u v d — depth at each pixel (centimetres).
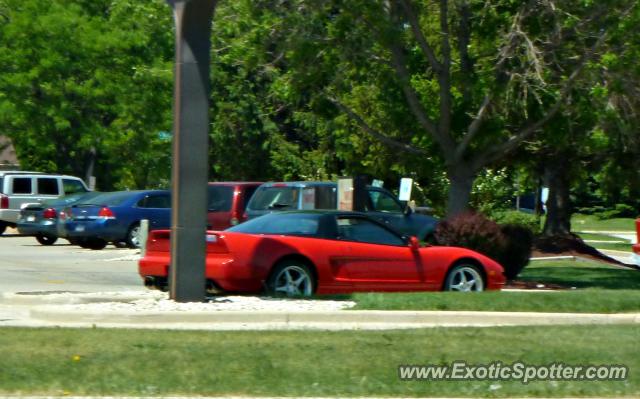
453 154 5434
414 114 5538
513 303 3691
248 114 12000
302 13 5059
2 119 10350
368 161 8775
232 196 6912
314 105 5597
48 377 2344
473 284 4416
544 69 4994
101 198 7700
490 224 5144
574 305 3709
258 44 5156
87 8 11094
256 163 12462
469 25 5394
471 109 5434
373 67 5403
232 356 2603
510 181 10519
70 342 2780
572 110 5178
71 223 7531
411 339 2917
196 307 3566
